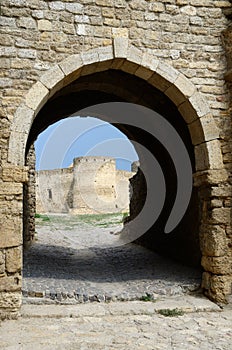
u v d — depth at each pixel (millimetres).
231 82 5973
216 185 5848
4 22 5496
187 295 6094
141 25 5875
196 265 7590
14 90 5402
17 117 5355
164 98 7555
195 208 7504
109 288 6238
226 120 5980
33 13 5586
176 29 5984
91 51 5668
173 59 5918
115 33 5773
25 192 9984
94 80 7742
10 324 4789
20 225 5215
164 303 5633
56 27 5625
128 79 7570
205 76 5992
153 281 6680
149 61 5824
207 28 6090
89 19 5730
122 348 4074
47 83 5504
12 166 5242
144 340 4316
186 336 4461
